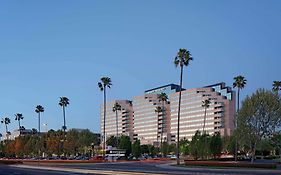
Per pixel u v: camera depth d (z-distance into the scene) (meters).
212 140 103.88
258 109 69.31
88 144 167.00
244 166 61.25
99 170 55.38
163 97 172.88
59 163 95.06
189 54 81.50
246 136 69.69
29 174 49.59
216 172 48.81
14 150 179.88
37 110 179.50
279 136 73.44
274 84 114.94
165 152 178.38
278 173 46.38
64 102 160.38
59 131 173.38
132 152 139.75
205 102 177.25
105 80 124.38
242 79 107.19
